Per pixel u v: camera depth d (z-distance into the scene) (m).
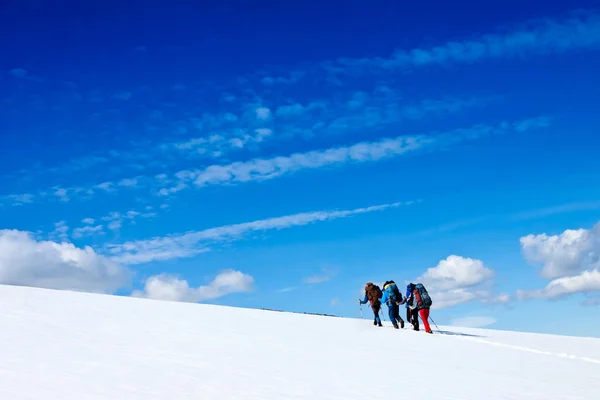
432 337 17.56
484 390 9.49
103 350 9.96
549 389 10.02
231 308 20.69
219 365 9.62
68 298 17.22
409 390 9.02
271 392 7.98
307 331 16.05
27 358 8.73
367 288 20.88
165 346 11.00
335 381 9.23
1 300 15.02
